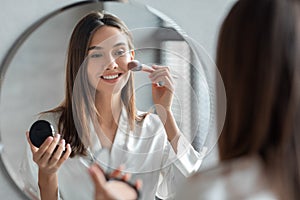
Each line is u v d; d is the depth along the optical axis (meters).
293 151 0.68
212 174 0.75
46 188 1.38
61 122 1.39
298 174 0.68
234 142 0.73
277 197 0.70
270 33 0.69
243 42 0.71
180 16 1.56
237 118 0.72
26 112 1.36
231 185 0.72
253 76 0.70
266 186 0.70
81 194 1.41
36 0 1.39
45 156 1.37
